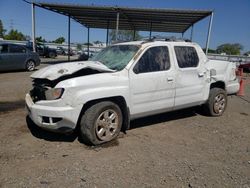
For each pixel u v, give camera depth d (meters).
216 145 4.53
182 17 18.47
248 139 4.91
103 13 19.33
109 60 4.91
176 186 3.14
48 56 35.03
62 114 3.86
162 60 4.93
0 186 2.98
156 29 27.39
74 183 3.11
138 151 4.10
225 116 6.51
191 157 3.97
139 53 4.64
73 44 58.06
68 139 4.44
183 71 5.23
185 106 5.48
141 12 17.41
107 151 4.04
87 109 4.12
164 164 3.69
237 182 3.29
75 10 18.78
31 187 2.98
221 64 6.36
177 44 5.25
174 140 4.67
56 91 3.90
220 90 6.30
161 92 4.90
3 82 10.20
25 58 14.02
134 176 3.33
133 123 5.56
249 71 23.30
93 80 4.06
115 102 4.52
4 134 4.57
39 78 4.17
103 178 3.25
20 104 6.74
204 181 3.28
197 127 5.50
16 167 3.43
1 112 5.93
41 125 4.05
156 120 5.86
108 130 4.32
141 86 4.57
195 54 5.57
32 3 16.80
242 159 3.99
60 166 3.50
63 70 4.18
